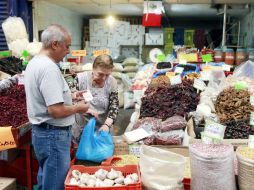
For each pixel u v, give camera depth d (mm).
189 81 3580
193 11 8062
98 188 1636
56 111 1825
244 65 3723
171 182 1686
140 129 2459
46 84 1807
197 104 2980
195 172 1665
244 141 2135
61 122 1954
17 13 5008
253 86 3141
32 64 1896
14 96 2943
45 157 1996
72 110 1919
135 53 9219
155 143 2324
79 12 8648
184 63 4520
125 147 2359
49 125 1937
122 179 1746
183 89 3236
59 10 7082
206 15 9125
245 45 7609
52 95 1804
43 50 1913
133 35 8742
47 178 2016
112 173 1799
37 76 1838
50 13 6445
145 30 8711
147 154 1827
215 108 2816
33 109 1919
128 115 5836
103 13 8828
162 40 8305
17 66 3893
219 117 2559
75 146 2611
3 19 4891
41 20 5895
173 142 2277
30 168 2680
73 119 2068
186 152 2203
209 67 4129
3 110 2658
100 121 2693
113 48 8758
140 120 2670
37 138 1973
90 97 2465
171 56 5477
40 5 5789
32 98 1902
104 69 2523
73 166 1889
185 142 2262
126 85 6422
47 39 1864
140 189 1666
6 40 4625
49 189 2031
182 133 2357
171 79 3750
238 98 2705
